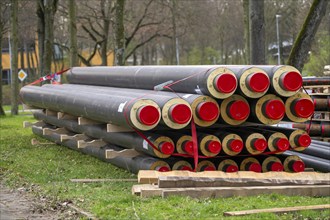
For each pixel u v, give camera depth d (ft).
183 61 246.88
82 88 51.16
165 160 35.50
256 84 32.71
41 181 37.42
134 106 32.73
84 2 133.80
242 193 30.71
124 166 40.14
